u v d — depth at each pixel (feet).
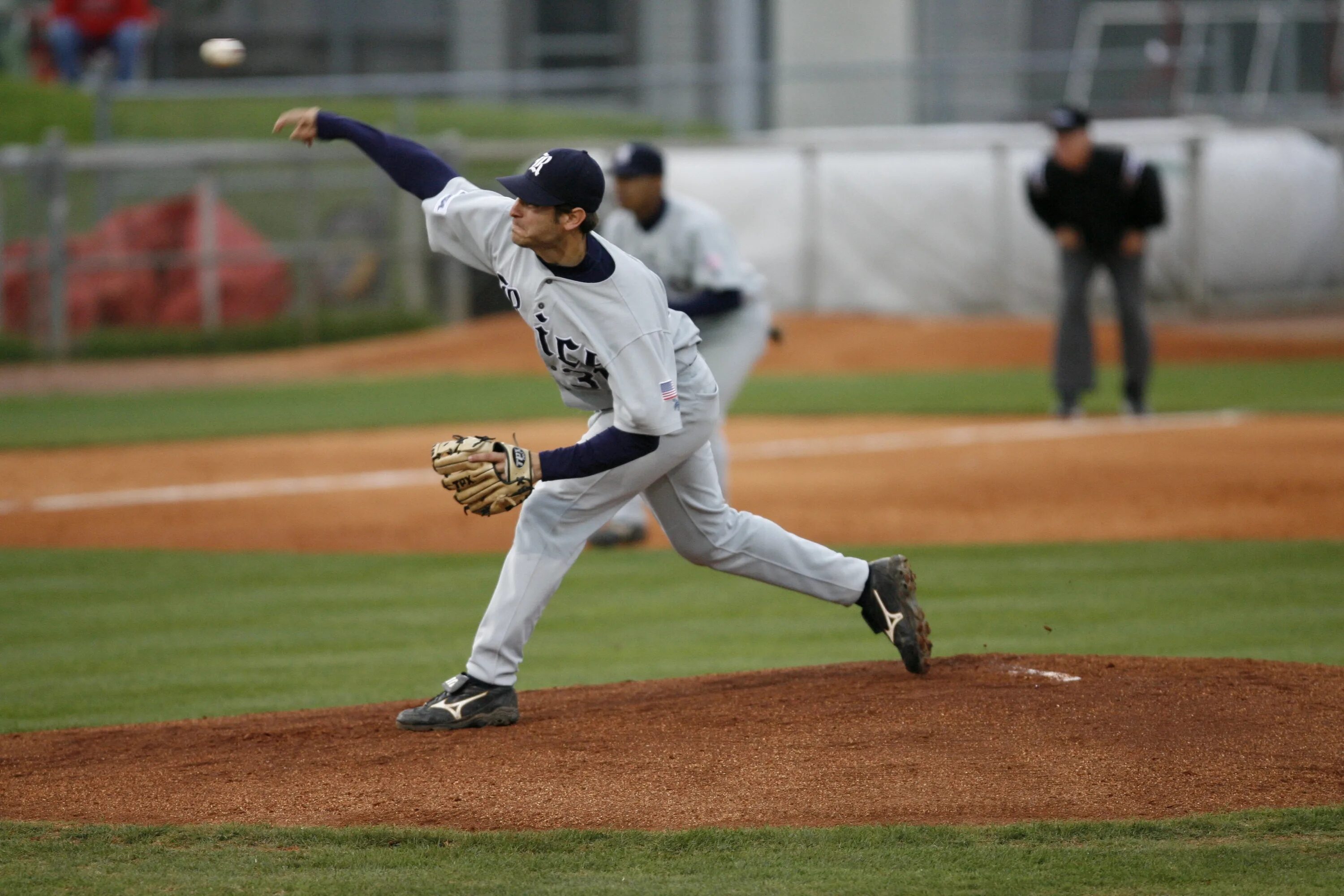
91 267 248.52
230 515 118.83
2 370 237.86
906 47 360.89
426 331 264.52
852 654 73.67
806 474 130.93
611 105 382.63
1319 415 157.07
